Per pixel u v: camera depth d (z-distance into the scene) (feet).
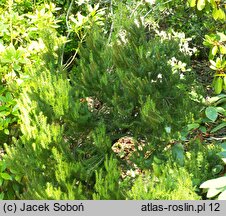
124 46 9.03
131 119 8.31
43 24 10.71
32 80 8.68
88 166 7.41
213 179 6.32
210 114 8.45
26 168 7.46
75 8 15.25
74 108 7.81
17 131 9.34
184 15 15.53
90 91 8.56
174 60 9.45
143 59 8.57
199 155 6.81
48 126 7.41
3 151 9.42
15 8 13.70
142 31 9.37
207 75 14.71
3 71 9.46
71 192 6.24
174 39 10.53
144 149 7.75
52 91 7.97
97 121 8.34
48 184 6.38
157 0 12.72
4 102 9.31
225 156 6.91
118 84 8.43
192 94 9.25
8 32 10.67
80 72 9.19
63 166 6.86
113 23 10.64
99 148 7.52
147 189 6.23
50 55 9.75
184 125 8.10
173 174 6.36
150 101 7.80
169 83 8.71
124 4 11.97
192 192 5.99
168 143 7.97
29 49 10.16
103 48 9.32
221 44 8.99
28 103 8.34
